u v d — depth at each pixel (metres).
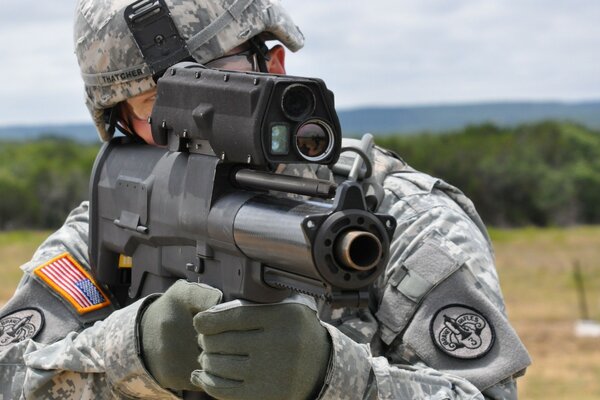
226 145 2.87
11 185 70.31
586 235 63.66
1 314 3.99
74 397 3.42
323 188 2.63
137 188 3.50
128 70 3.78
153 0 3.70
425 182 3.76
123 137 3.88
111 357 3.24
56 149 95.81
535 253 54.81
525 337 27.89
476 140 81.19
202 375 2.88
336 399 2.95
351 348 3.01
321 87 2.70
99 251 3.87
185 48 3.70
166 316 3.09
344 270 2.52
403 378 3.21
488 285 3.55
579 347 25.73
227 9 3.72
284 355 2.83
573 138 78.44
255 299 2.85
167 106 3.17
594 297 37.16
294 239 2.60
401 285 3.54
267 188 2.82
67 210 71.12
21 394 3.55
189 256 3.21
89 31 3.89
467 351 3.44
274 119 2.70
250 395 2.81
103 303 3.96
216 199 2.98
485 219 73.56
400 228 3.62
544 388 19.41
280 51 3.95
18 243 58.94
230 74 2.86
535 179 72.69
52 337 3.88
